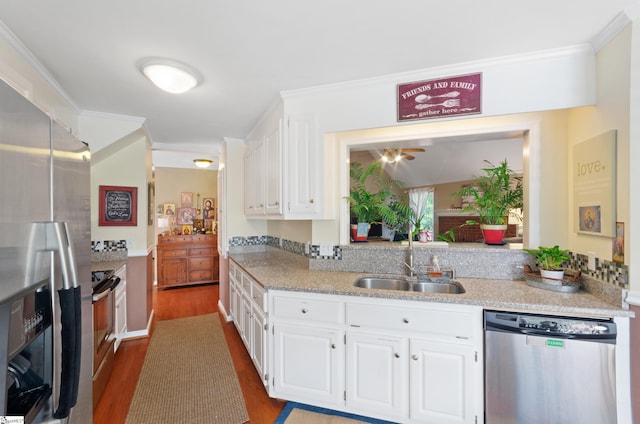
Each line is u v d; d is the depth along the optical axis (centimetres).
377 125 214
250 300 256
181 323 365
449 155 500
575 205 190
